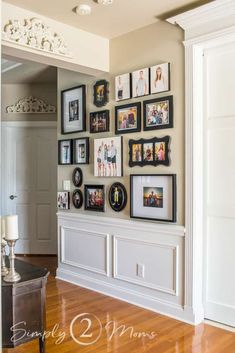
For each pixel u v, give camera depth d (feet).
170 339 8.17
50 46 9.71
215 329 8.69
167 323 9.06
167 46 9.64
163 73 9.66
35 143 17.06
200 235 9.13
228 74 8.68
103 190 11.43
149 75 10.02
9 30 8.84
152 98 10.02
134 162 10.41
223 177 8.84
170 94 9.57
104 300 10.80
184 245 9.23
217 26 8.43
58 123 13.30
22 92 16.92
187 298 9.16
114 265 11.12
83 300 10.79
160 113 9.74
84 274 12.26
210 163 9.08
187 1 8.62
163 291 9.74
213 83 8.96
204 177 9.17
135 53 10.50
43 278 7.02
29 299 6.84
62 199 13.03
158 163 9.76
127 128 10.63
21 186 17.12
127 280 10.73
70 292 11.56
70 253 12.81
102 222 11.43
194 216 9.00
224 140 8.81
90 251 12.00
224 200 8.83
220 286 8.95
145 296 10.24
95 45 10.91
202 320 9.16
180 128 9.33
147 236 10.15
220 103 8.85
